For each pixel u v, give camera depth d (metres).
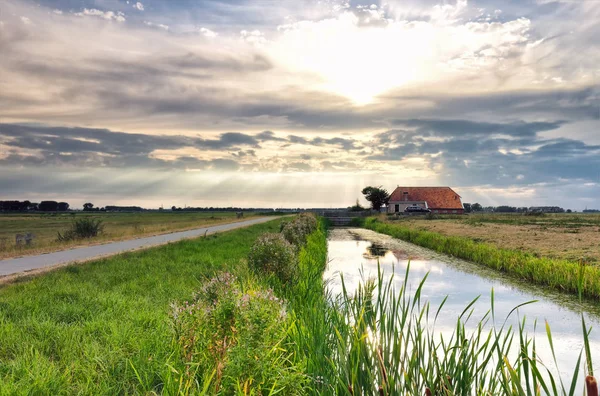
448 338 8.47
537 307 11.86
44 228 51.72
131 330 7.15
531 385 6.30
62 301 9.66
